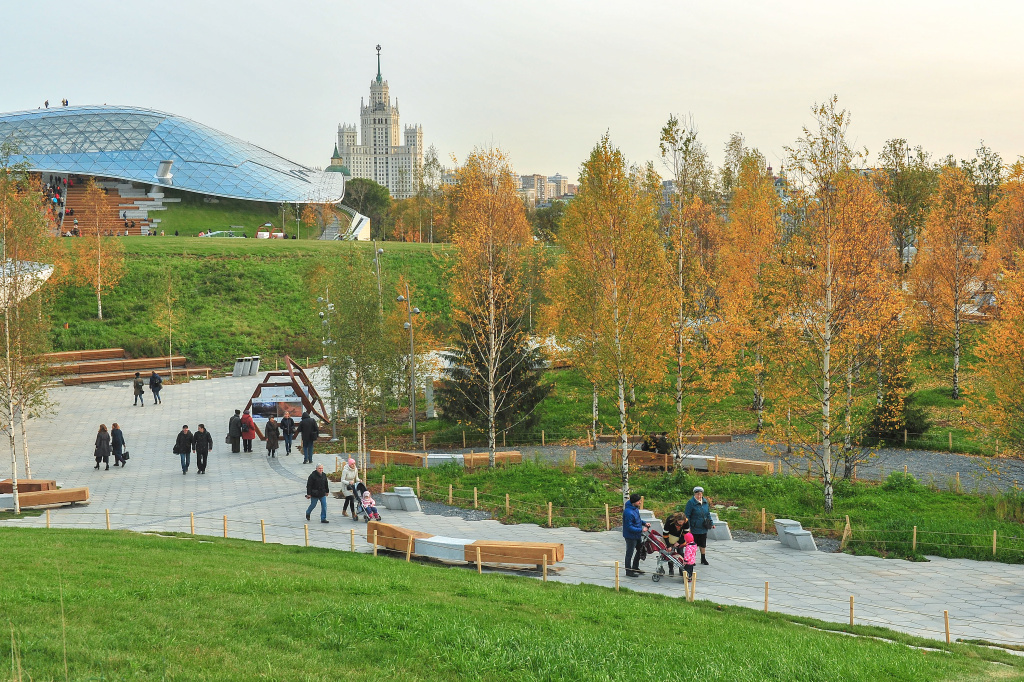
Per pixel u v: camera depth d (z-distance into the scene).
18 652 8.39
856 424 26.97
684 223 29.16
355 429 38.09
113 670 8.48
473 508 24.38
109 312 62.00
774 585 16.98
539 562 17.42
